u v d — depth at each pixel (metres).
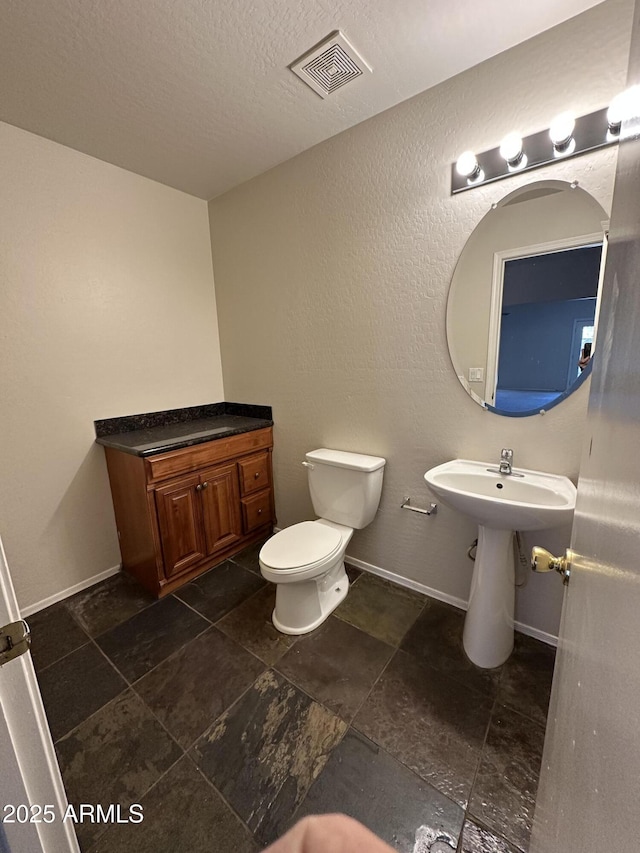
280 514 2.50
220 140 1.74
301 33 1.17
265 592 1.93
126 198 2.02
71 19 1.09
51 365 1.81
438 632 1.61
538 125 1.25
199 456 1.98
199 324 2.46
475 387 1.54
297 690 1.35
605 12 1.10
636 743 0.26
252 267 2.24
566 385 1.35
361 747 1.14
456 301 1.53
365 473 1.79
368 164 1.64
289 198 1.96
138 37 1.16
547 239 1.31
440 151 1.46
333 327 1.93
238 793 1.03
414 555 1.88
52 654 1.54
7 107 1.48
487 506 1.24
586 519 0.57
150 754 1.14
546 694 1.31
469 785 1.04
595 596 0.43
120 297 2.04
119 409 2.09
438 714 1.24
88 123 1.59
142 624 1.71
